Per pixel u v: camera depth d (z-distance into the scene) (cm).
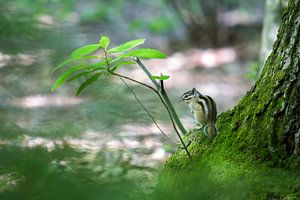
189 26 2859
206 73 2333
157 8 3400
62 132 765
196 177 550
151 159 1082
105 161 717
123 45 580
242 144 675
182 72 2342
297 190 602
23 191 392
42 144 542
